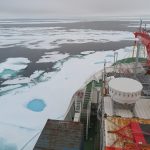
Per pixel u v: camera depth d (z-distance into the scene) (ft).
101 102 52.54
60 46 250.57
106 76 62.23
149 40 53.01
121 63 76.69
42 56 197.57
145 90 51.31
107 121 39.73
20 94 108.78
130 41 286.25
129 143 32.19
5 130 76.54
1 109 92.63
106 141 34.68
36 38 316.40
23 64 168.96
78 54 205.67
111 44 261.85
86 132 56.18
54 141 42.14
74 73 144.66
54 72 147.64
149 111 44.60
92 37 333.62
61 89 115.44
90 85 72.43
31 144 68.59
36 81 129.18
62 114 87.86
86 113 61.67
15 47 242.17
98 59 183.21
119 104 44.88
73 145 41.22
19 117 86.12
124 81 46.19
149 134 34.63
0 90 114.21
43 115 87.61
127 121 39.65
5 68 157.89
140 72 64.23
